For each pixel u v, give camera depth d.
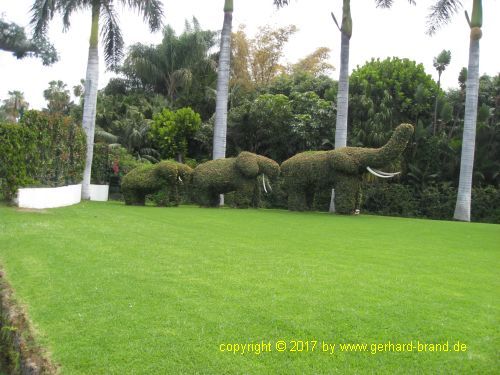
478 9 18.20
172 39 30.88
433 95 25.30
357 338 4.47
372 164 16.33
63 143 15.63
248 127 26.36
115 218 12.52
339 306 5.29
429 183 23.39
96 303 5.34
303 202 17.83
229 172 17.94
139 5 18.84
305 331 4.59
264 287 5.99
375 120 23.73
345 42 18.91
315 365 3.97
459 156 23.16
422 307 5.36
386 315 5.06
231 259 7.71
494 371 3.90
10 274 6.55
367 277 6.70
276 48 35.12
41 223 10.70
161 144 26.28
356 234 11.38
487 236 11.87
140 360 4.04
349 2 18.88
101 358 4.08
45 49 28.67
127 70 31.98
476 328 4.76
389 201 22.75
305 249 8.94
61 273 6.58
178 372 3.86
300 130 24.34
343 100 18.89
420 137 23.70
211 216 14.23
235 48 33.03
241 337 4.45
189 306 5.23
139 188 17.75
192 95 30.94
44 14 18.11
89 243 8.69
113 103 30.39
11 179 13.27
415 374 3.84
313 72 35.81
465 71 25.66
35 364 4.08
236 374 3.82
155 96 31.00
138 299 5.47
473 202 21.34
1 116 35.44
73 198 16.95
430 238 11.20
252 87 31.91
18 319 4.98
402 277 6.79
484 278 6.93
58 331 4.64
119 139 27.41
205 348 4.23
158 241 9.22
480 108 23.11
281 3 20.17
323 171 17.05
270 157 26.50
